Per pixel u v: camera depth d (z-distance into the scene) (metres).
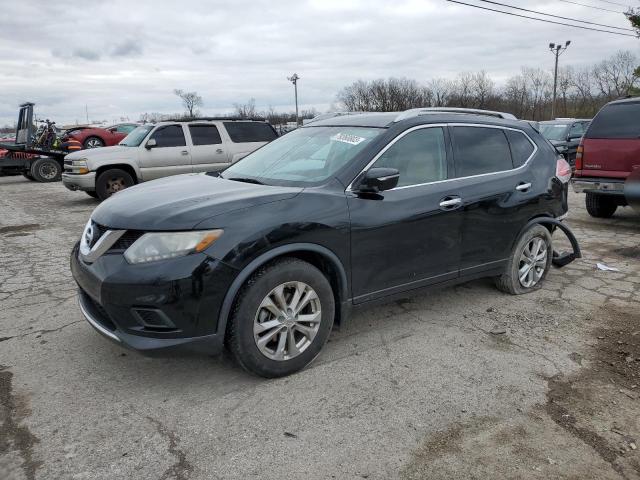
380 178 3.50
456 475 2.55
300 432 2.88
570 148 16.73
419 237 3.97
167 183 4.04
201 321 3.05
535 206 4.86
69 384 3.38
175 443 2.79
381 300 3.88
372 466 2.61
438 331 4.18
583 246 6.89
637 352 3.81
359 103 61.94
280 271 3.27
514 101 63.28
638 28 29.03
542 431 2.88
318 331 3.52
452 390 3.30
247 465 2.62
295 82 48.25
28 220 9.49
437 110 4.47
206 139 12.14
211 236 3.04
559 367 3.59
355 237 3.59
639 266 5.92
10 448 2.74
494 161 4.66
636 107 7.57
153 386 3.36
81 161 11.13
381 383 3.38
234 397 3.22
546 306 4.71
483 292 5.07
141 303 2.98
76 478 2.52
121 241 3.14
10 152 16.84
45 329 4.25
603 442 2.79
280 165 4.20
